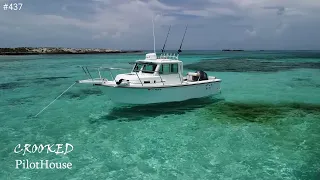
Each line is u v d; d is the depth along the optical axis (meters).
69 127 11.13
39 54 89.38
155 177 7.11
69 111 13.62
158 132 10.47
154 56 13.81
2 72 30.98
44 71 32.34
